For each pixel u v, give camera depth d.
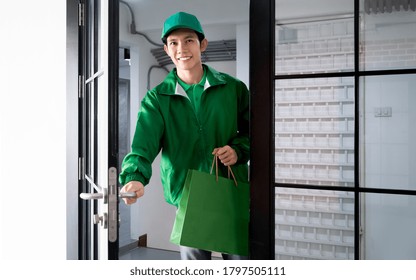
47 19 2.02
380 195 1.27
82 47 1.79
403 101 1.24
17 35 2.12
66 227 1.90
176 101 1.85
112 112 1.28
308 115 1.33
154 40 3.65
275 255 1.36
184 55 1.85
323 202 1.32
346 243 1.30
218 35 3.55
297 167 1.34
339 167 1.30
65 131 1.95
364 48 1.27
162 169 1.92
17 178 2.13
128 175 1.66
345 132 1.30
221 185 1.61
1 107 2.17
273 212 1.36
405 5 1.23
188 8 3.36
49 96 2.01
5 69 2.16
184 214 1.57
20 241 2.13
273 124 1.35
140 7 3.46
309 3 1.32
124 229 3.95
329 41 1.30
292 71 1.34
